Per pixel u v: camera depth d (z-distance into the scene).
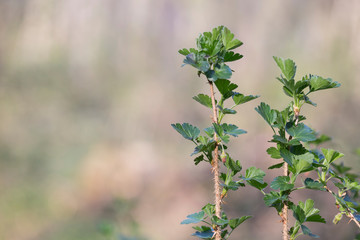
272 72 10.10
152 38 13.05
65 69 13.39
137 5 13.65
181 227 5.13
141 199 6.06
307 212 0.96
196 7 12.99
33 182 7.22
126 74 12.50
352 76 7.63
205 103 0.96
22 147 8.95
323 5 10.27
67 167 7.95
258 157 5.39
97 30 13.71
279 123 0.93
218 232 0.94
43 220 5.99
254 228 3.96
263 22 11.33
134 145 8.59
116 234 2.17
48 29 14.34
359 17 9.48
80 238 5.09
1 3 14.39
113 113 10.66
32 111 10.98
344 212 1.00
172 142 8.54
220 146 0.96
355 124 4.93
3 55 13.85
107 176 7.14
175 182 6.43
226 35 0.91
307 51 10.21
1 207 6.27
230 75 0.89
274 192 0.95
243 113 8.18
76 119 10.54
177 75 11.52
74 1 14.23
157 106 10.27
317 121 5.91
